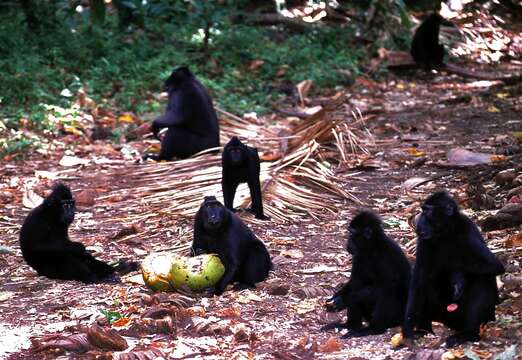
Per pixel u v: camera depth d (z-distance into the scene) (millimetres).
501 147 16656
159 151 18016
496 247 11023
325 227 12773
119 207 14094
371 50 28547
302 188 14336
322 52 26734
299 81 24359
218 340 8688
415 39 27156
